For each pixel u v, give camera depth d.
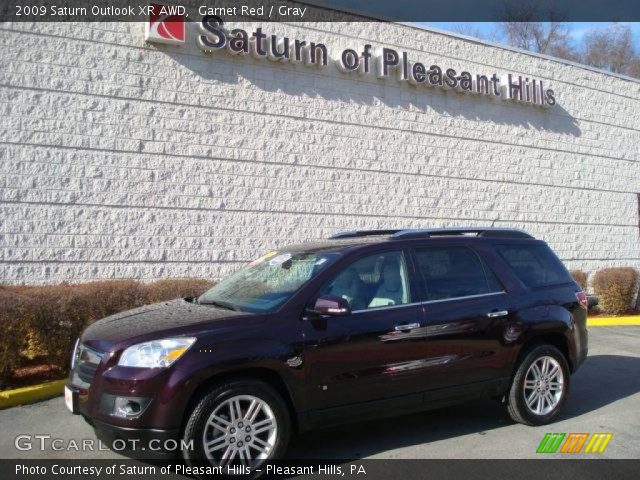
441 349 5.47
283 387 4.85
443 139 13.52
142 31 10.05
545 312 6.16
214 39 10.50
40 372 7.43
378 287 5.42
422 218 13.10
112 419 4.41
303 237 11.49
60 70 9.39
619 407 6.85
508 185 14.61
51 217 9.20
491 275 6.08
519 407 5.95
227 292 5.75
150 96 10.06
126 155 9.82
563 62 15.93
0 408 6.55
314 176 11.68
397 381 5.23
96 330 5.07
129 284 8.21
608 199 16.66
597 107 16.58
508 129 14.67
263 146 11.11
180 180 10.27
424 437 5.73
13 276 8.89
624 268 15.06
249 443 4.60
